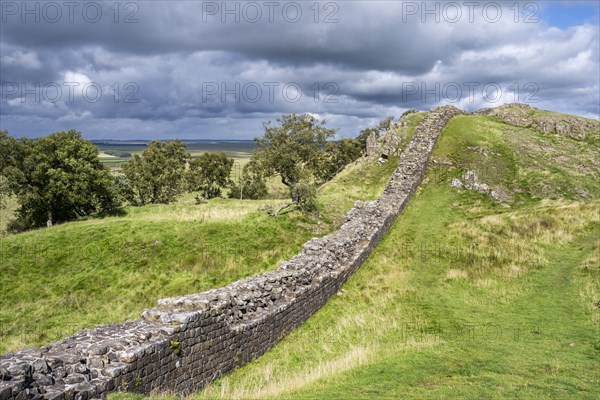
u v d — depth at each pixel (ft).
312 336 57.77
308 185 114.01
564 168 144.97
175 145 248.73
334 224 108.58
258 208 117.80
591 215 104.73
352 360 45.75
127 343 35.81
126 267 86.43
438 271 83.66
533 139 167.32
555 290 70.79
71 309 73.56
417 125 176.55
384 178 149.48
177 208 138.00
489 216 113.91
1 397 25.11
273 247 95.35
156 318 41.73
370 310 66.44
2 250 92.73
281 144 170.30
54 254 91.50
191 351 41.01
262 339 51.98
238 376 45.62
